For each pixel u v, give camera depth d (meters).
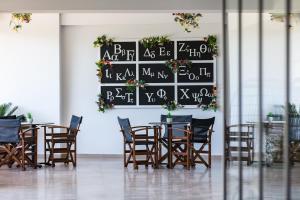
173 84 10.80
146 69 10.84
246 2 6.59
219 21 10.66
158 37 10.78
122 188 6.98
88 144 10.90
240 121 3.38
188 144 8.87
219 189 6.83
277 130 6.67
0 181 7.60
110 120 10.91
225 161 3.90
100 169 8.95
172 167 9.08
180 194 6.50
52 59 10.79
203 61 10.75
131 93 10.86
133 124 10.87
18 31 10.79
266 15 7.06
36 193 6.62
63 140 9.38
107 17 10.86
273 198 5.79
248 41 6.44
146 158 9.66
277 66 7.03
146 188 6.96
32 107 10.80
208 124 9.12
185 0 8.02
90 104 10.91
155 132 9.06
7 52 10.80
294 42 7.18
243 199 3.79
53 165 9.34
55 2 7.93
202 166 9.33
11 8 7.88
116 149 10.89
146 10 8.02
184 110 10.83
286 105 2.84
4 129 8.77
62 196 6.42
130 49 10.88
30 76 10.80
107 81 10.91
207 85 10.77
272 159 6.48
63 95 10.91
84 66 10.93
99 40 10.90
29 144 9.05
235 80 6.00
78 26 10.91
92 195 6.48
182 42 10.79
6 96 10.80
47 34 10.80
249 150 5.79
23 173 8.45
